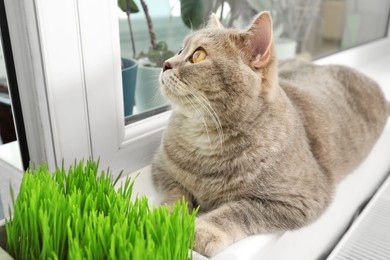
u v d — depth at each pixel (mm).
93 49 741
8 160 797
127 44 934
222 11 1201
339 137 1017
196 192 840
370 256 834
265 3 1371
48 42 666
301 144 849
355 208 1061
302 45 1631
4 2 639
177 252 486
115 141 853
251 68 782
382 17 1853
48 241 477
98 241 469
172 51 1063
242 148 781
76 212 497
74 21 692
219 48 785
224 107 771
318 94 1075
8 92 713
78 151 785
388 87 1521
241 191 786
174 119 874
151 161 957
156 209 521
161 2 993
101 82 778
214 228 693
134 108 974
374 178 1170
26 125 738
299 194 780
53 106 710
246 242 706
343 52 1623
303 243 850
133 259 441
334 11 1680
